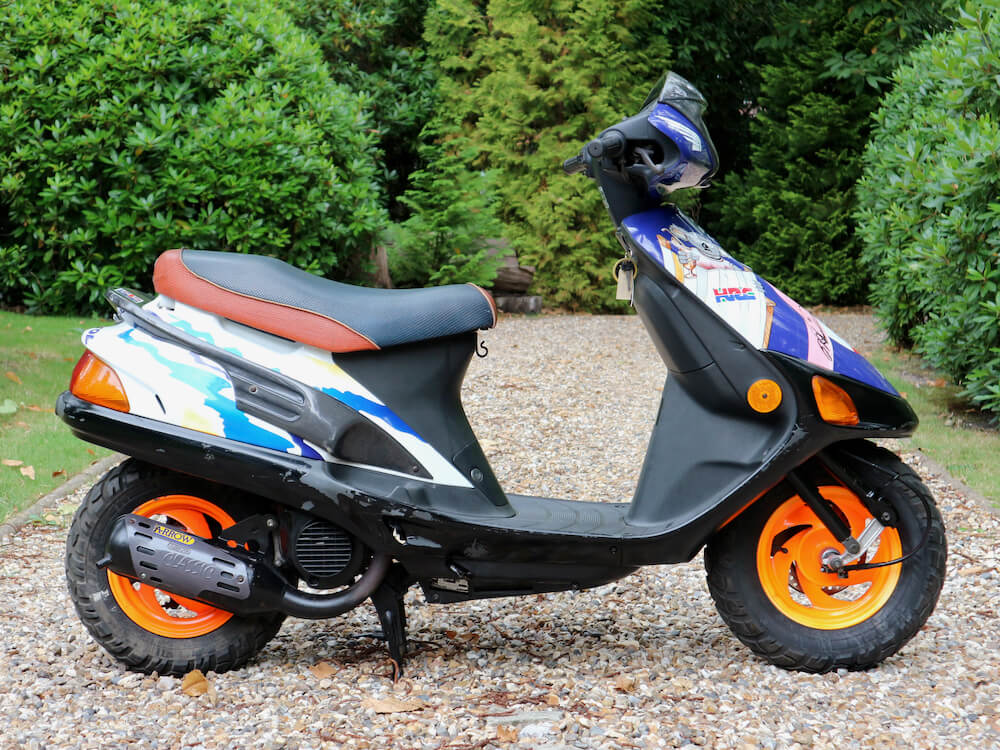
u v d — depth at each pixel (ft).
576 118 40.70
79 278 29.07
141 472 9.55
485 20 43.42
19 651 10.21
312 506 9.24
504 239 38.50
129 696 9.20
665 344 9.80
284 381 9.32
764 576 9.84
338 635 10.91
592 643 10.64
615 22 41.47
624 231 9.77
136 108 28.27
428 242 36.14
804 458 9.50
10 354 23.58
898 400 9.64
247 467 9.15
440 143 42.34
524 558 9.60
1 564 13.07
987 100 20.18
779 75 44.50
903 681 9.57
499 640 10.75
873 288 29.27
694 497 9.71
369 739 8.32
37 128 28.04
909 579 9.77
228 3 30.55
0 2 28.58
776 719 8.75
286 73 30.89
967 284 20.07
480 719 8.70
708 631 11.00
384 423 9.44
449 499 9.50
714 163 9.87
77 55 28.71
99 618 9.45
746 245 45.75
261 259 9.66
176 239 28.81
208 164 28.78
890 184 24.17
